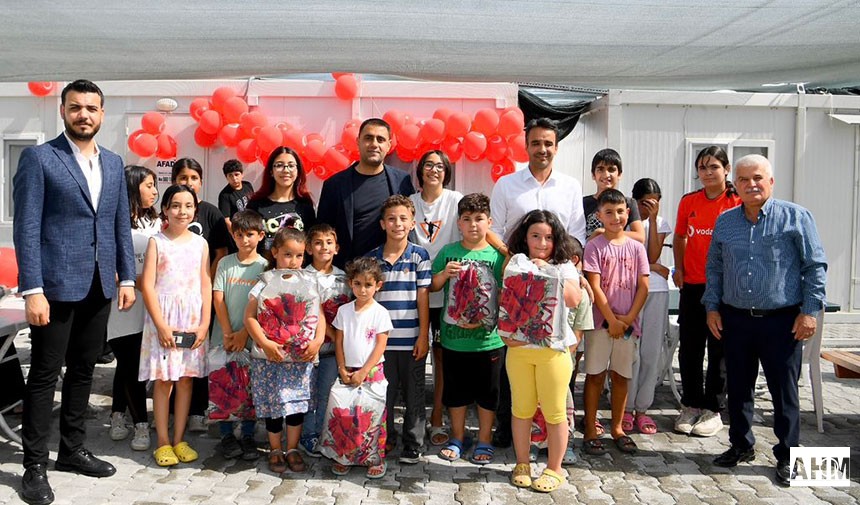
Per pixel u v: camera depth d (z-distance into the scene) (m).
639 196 4.48
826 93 8.10
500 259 3.76
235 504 3.14
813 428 4.34
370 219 3.93
